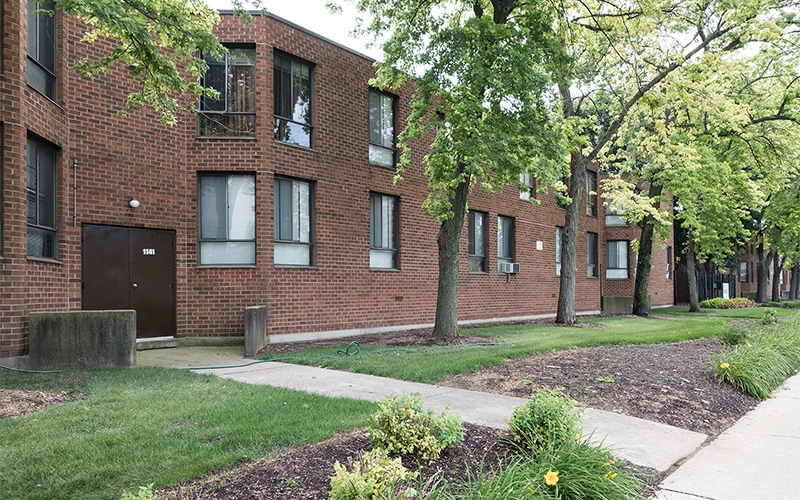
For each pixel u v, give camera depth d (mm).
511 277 21344
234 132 13141
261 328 12078
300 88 14141
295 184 13922
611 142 23562
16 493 4031
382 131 16312
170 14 8086
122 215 11859
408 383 8398
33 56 9859
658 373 9016
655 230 23734
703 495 4715
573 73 13547
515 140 11070
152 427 5598
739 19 16109
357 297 15102
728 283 44594
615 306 27078
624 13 14641
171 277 12602
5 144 8789
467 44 11664
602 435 6211
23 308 9031
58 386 7660
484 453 5133
